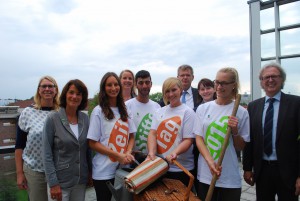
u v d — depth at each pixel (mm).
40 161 2832
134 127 3027
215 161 2480
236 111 2346
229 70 2529
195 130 2656
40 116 2973
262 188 2756
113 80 2857
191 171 2805
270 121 2711
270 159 2695
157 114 2910
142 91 3250
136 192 2178
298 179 2580
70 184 2594
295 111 2641
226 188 2457
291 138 2625
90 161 2916
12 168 3645
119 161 2672
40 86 3000
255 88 6465
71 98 2678
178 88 2795
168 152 2703
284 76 2758
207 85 3781
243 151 2943
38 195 2855
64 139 2574
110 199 2758
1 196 3279
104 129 2789
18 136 2973
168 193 2141
